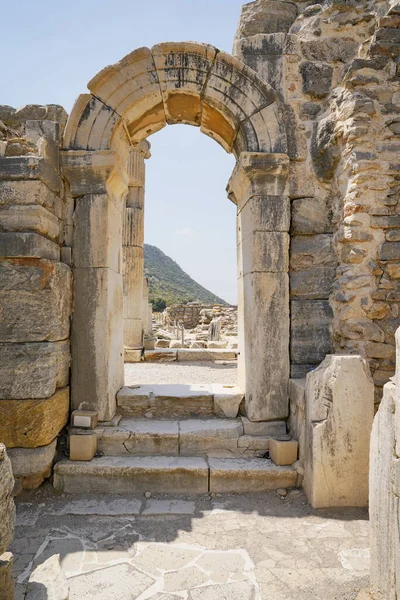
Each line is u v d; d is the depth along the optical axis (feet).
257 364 14.60
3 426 12.32
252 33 16.39
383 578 7.86
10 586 6.21
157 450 13.89
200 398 15.35
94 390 14.38
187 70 14.89
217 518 11.35
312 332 14.96
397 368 7.60
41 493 12.59
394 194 13.79
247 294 15.33
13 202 12.70
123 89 14.82
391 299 13.67
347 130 14.15
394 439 7.69
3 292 12.62
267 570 9.18
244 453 13.97
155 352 31.81
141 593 8.45
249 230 15.15
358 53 15.16
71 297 14.52
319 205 15.30
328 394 11.89
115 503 12.11
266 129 14.92
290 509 11.80
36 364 12.49
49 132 14.21
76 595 8.37
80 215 14.57
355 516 11.42
